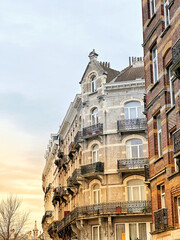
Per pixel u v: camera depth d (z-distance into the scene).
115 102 39.81
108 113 39.72
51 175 75.25
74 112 48.03
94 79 42.19
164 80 22.84
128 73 42.41
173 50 19.94
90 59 42.50
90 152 40.50
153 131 24.30
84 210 39.12
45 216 73.94
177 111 20.55
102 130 39.50
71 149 46.81
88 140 40.84
